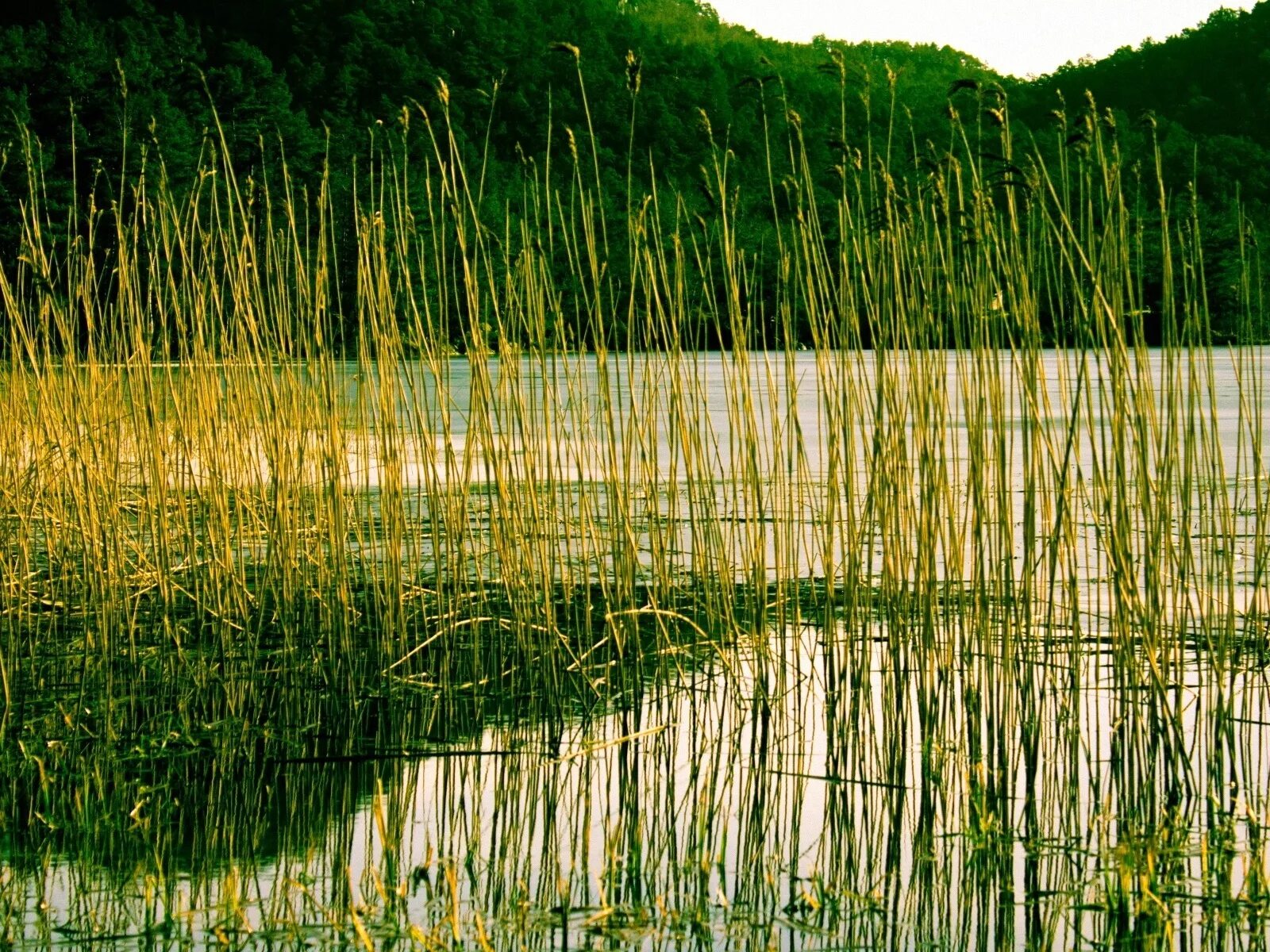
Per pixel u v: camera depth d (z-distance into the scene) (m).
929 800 3.68
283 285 4.96
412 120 5.35
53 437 5.16
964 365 4.09
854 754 3.98
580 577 5.94
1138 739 3.76
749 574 4.76
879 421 4.20
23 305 5.31
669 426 4.74
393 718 4.42
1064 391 3.95
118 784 3.81
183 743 4.15
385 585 4.89
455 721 4.39
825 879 3.18
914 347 4.19
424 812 3.60
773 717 4.38
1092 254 3.91
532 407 4.73
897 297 4.20
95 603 4.80
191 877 3.18
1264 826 3.38
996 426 4.01
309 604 4.82
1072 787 3.70
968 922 2.94
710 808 3.65
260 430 5.27
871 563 4.39
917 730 4.28
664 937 2.87
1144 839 3.31
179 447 4.91
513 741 4.18
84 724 4.30
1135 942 2.82
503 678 4.82
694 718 4.22
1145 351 3.85
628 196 4.59
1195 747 3.83
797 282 4.42
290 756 4.05
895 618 4.03
